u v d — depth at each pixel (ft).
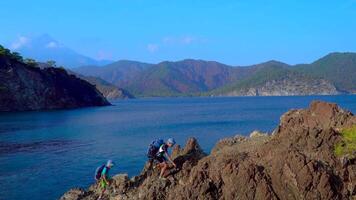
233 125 308.60
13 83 577.43
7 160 164.86
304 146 75.05
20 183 124.98
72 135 256.73
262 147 75.87
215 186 68.13
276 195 65.16
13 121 373.81
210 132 260.62
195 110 576.20
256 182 65.57
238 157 74.13
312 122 85.15
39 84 628.28
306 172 64.90
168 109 628.69
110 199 77.66
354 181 66.54
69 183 124.47
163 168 75.97
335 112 84.69
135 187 79.25
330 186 64.39
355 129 76.54
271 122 328.90
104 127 313.53
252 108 591.78
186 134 251.60
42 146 206.08
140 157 166.61
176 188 71.05
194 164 78.13
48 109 624.18
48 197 110.22
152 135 251.19
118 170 141.59
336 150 72.02
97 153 180.04
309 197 64.13
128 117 436.35
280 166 66.80
